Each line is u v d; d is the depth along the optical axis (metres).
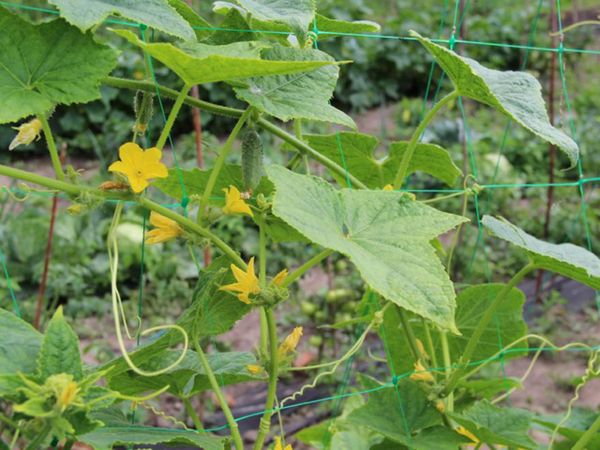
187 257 3.33
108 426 0.65
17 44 0.55
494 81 0.74
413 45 5.45
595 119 4.28
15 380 0.49
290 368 0.69
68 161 4.31
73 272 3.08
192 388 0.75
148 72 0.68
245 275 0.64
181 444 0.68
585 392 2.38
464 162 2.47
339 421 1.04
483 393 0.92
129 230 3.23
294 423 2.32
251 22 0.77
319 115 0.64
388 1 6.38
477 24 5.74
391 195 0.61
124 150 0.58
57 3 0.53
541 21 5.78
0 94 0.54
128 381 0.73
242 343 2.77
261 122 0.72
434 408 0.80
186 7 0.75
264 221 0.73
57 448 0.62
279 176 0.58
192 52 0.57
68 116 4.38
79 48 0.56
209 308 0.68
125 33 0.52
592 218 3.48
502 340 0.97
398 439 0.77
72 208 0.59
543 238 3.42
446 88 5.37
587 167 3.94
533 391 2.40
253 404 2.40
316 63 0.51
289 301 2.97
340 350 2.66
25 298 3.00
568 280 3.11
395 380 0.81
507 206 3.63
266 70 0.53
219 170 0.70
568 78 5.04
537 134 0.68
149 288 3.19
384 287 0.53
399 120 4.63
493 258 3.26
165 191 0.83
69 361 0.51
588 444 0.84
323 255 0.67
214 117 4.56
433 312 0.53
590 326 2.79
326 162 0.78
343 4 6.02
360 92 5.15
